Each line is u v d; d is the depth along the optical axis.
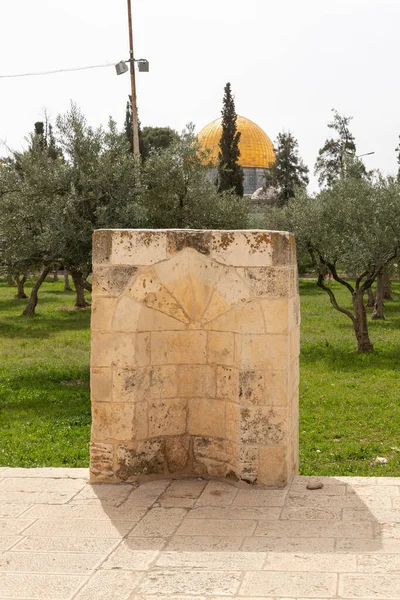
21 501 6.44
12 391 14.86
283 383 6.65
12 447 10.23
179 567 4.93
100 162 15.38
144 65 24.39
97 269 6.90
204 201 18.23
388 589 4.48
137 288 6.85
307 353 19.81
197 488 6.78
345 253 19.34
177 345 7.14
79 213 15.62
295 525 5.71
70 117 15.87
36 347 21.45
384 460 9.55
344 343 21.56
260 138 85.19
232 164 50.72
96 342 6.93
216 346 7.07
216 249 6.85
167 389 7.13
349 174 20.56
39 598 4.50
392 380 15.62
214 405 7.11
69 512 6.14
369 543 5.28
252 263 6.67
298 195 20.52
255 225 25.88
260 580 4.67
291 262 6.82
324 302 36.38
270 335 6.64
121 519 5.95
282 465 6.70
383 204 18.88
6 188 16.03
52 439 10.77
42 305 36.34
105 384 6.92
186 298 7.04
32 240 15.63
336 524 5.71
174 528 5.71
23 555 5.20
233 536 5.50
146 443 7.00
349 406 13.08
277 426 6.68
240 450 6.73
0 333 25.06
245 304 6.66
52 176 15.61
